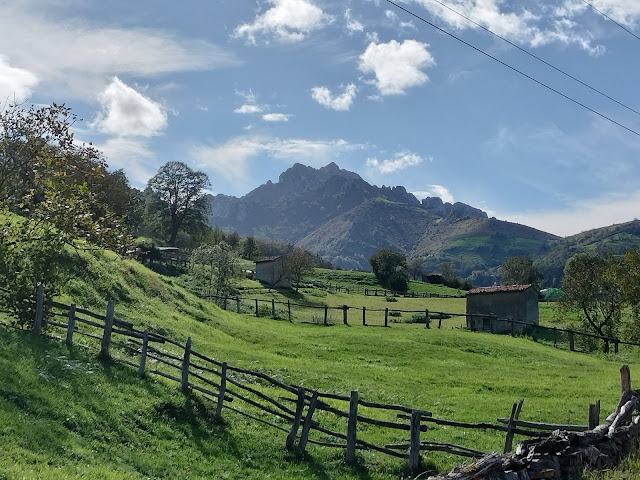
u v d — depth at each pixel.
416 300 102.50
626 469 14.06
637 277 56.22
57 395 16.55
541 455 13.23
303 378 29.00
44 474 12.08
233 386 24.23
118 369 20.22
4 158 24.41
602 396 29.81
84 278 34.38
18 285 21.70
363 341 43.75
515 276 142.50
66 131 24.52
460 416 24.95
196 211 128.75
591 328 63.00
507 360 42.56
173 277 75.44
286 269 100.62
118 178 92.94
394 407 18.72
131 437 16.28
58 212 23.17
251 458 17.59
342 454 19.06
